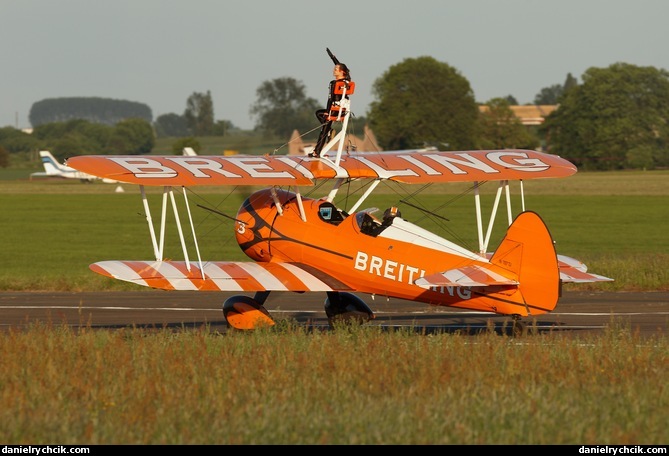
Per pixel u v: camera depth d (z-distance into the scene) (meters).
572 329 48.97
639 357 35.84
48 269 88.19
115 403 29.89
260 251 49.75
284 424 26.88
